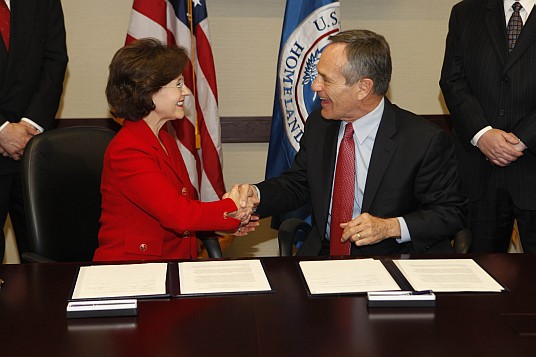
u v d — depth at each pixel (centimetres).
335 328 166
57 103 329
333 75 244
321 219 263
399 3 406
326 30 360
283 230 262
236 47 407
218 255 256
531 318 172
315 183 267
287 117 369
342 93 246
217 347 156
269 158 377
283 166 373
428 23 410
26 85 317
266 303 180
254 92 414
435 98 423
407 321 170
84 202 254
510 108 307
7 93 315
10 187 324
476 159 323
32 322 169
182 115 242
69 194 250
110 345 157
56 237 246
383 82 246
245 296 185
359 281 194
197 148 367
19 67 315
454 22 328
